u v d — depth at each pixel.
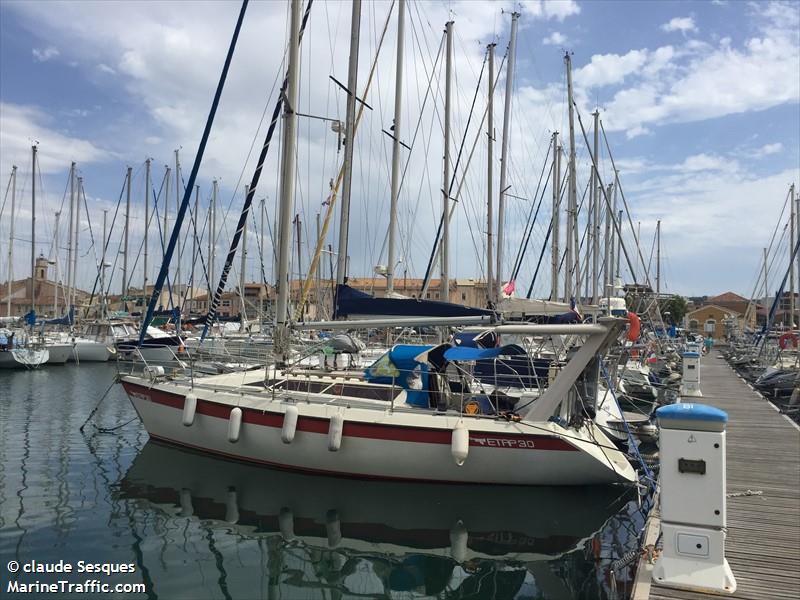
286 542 6.84
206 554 6.50
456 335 9.21
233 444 9.27
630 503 8.13
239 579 5.91
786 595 4.73
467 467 8.18
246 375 10.65
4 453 10.87
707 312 76.62
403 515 7.62
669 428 4.99
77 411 16.08
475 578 6.03
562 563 6.40
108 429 13.18
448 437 8.09
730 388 20.73
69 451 11.02
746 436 11.77
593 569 6.26
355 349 11.27
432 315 9.30
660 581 4.90
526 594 5.70
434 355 8.88
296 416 8.58
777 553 5.63
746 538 6.04
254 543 6.81
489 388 10.14
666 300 24.53
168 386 10.15
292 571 6.12
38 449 11.20
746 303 88.50
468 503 7.98
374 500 8.05
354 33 12.72
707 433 4.88
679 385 21.48
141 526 7.26
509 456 8.07
